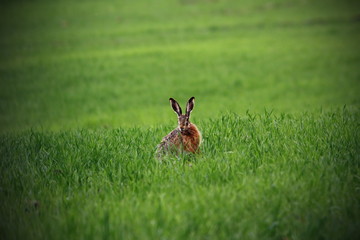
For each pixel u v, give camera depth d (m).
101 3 172.25
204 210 15.57
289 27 130.50
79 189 18.64
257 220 15.02
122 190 17.97
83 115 72.06
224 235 14.17
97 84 91.06
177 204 16.08
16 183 18.91
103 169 20.25
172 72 97.62
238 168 19.28
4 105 79.81
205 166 19.59
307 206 15.84
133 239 14.18
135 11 159.88
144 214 15.54
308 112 33.31
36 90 88.00
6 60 109.06
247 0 170.12
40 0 176.38
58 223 15.37
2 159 22.09
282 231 14.62
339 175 17.84
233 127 25.00
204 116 56.09
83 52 114.50
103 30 136.50
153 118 63.91
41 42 124.94
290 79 90.00
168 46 117.88
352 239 13.93
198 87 87.75
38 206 17.02
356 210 15.38
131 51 113.81
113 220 15.30
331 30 123.56
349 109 33.12
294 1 162.50
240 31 130.25
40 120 69.56
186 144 21.61
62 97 83.88
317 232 14.15
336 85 84.12
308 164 19.05
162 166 20.27
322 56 103.31
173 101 23.05
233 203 16.02
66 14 156.75
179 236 14.11
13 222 15.66
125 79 93.81
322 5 153.88
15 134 31.53
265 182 17.69
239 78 92.00
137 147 23.12
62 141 25.59
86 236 14.27
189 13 155.25
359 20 131.88
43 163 21.55
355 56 101.81
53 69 100.94
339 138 22.23
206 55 108.56
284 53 107.12
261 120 26.62
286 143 22.11
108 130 29.12
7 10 162.00
